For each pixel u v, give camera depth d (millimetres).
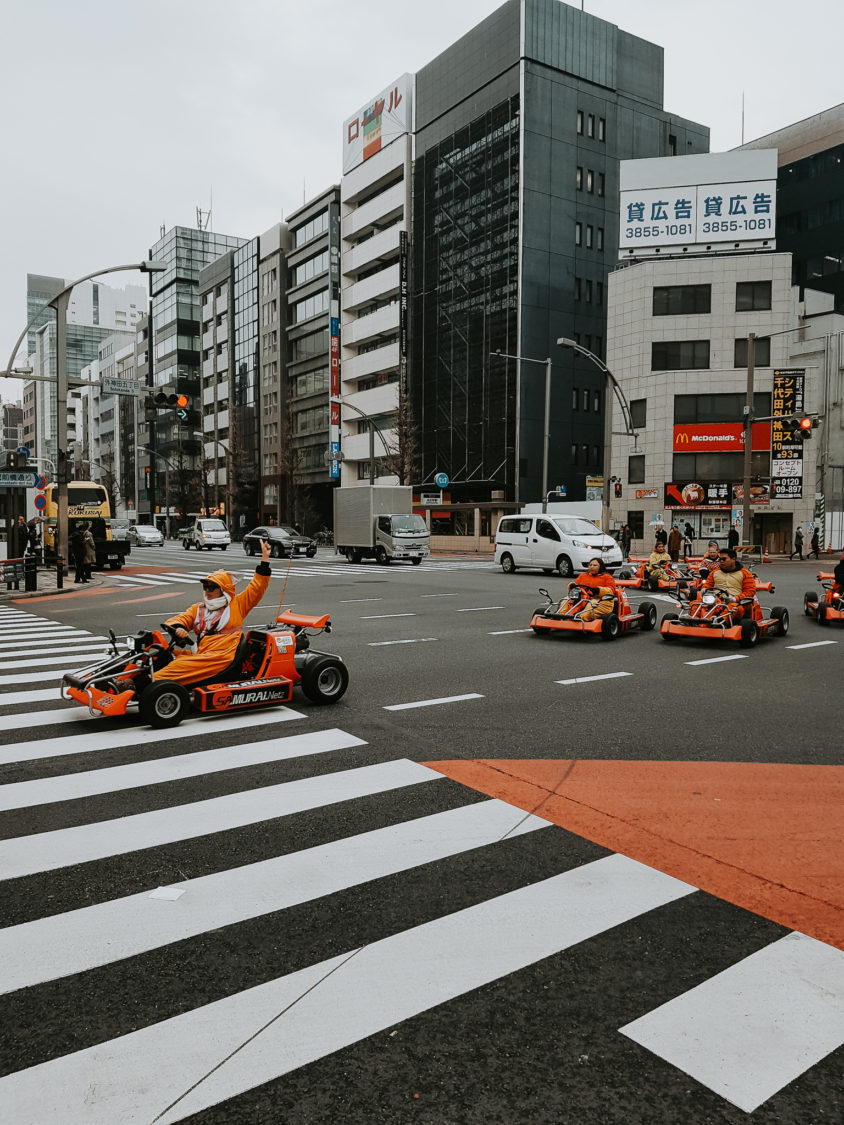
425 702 7215
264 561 6973
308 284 66875
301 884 3531
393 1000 2660
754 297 39500
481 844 3982
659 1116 2146
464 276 50375
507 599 16875
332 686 7219
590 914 3256
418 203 54062
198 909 3303
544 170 46844
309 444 67375
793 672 8828
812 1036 2475
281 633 7059
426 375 53688
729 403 39469
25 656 9711
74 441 138000
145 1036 2475
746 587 11188
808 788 4879
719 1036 2475
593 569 11672
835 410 41344
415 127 54281
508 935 3086
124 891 3469
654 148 51750
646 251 40781
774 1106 2180
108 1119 2125
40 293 159625
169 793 4746
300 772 5148
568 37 47500
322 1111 2162
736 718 6684
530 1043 2443
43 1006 2639
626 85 50219
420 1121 2127
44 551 28438
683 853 3885
